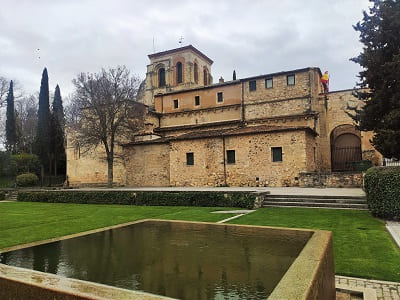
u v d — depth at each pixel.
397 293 4.74
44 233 10.02
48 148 39.69
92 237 4.69
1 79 46.00
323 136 28.81
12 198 25.78
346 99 28.52
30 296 2.48
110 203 19.70
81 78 30.52
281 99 29.41
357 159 30.09
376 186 11.11
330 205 13.88
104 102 29.41
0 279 2.68
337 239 8.08
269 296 2.20
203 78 48.41
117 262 3.38
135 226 5.56
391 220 10.62
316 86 29.41
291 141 23.27
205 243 4.22
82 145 30.88
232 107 32.03
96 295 2.22
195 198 16.62
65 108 51.16
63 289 2.34
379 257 6.43
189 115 34.56
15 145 44.53
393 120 13.10
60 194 22.11
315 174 21.58
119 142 31.48
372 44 14.61
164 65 45.44
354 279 5.32
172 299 2.15
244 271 3.00
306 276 2.54
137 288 2.58
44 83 40.81
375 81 14.71
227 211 13.98
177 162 27.61
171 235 4.77
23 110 54.94
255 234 4.71
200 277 2.85
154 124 35.19
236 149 25.23
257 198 15.05
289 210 13.47
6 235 9.73
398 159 14.36
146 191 18.39
